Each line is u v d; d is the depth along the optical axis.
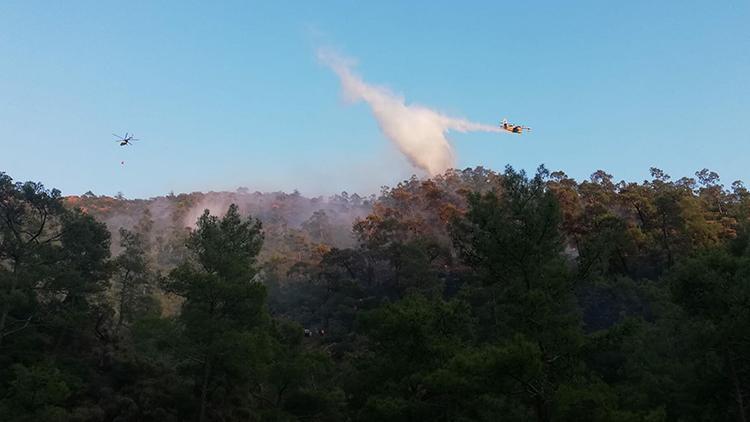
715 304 25.64
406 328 27.59
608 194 75.94
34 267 38.97
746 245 38.47
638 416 18.80
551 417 21.03
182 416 35.84
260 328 35.00
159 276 35.38
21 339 38.03
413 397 26.88
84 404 34.91
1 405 26.86
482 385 22.03
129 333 51.75
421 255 64.56
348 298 69.06
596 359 38.81
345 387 33.22
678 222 67.69
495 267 24.45
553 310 23.19
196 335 32.62
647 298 49.66
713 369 27.58
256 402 41.03
